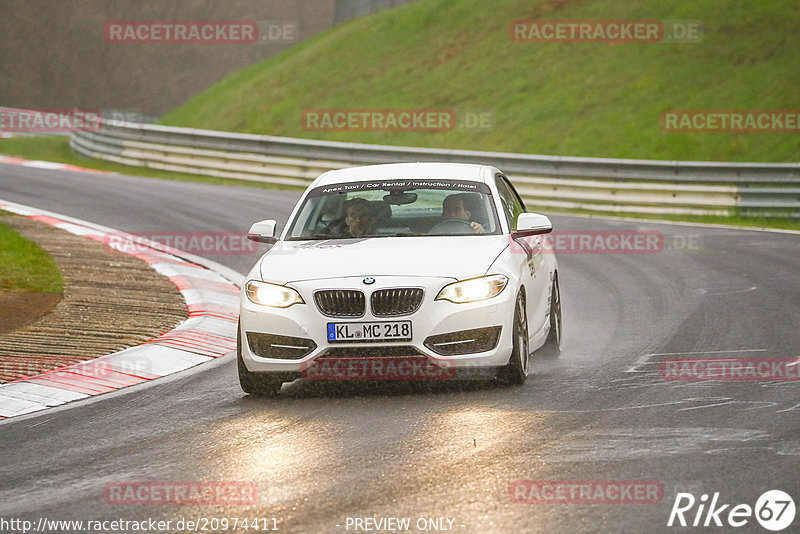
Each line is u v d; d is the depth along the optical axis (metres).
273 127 111.31
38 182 80.44
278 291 24.97
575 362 28.84
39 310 37.03
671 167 73.31
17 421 23.83
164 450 20.67
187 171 91.56
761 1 114.81
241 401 25.28
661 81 102.19
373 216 28.06
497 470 18.11
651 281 45.59
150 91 146.75
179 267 48.78
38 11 151.25
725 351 29.56
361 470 18.42
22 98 147.50
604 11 119.00
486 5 129.38
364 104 111.50
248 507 16.53
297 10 151.00
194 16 149.75
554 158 76.31
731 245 57.09
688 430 20.58
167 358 31.02
